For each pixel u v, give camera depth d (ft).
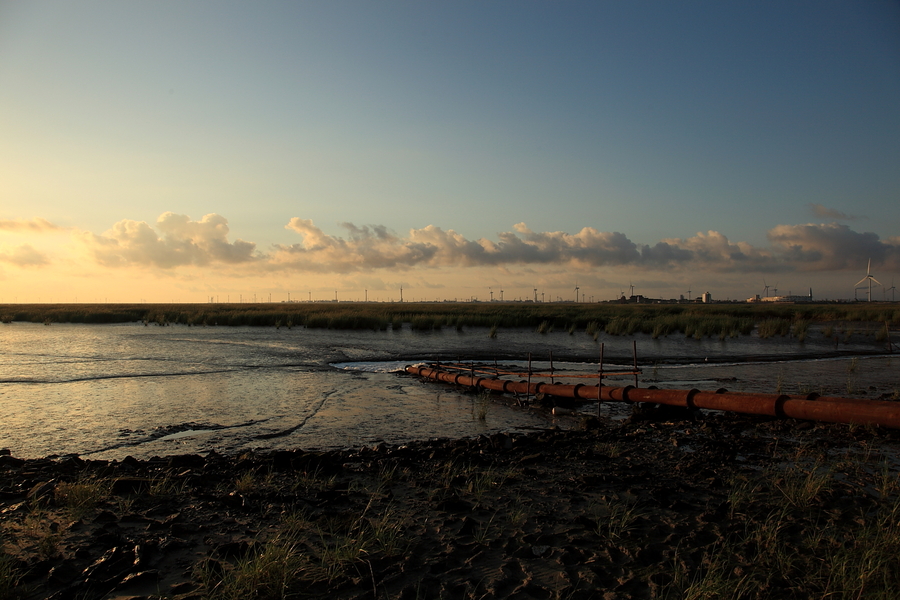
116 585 11.92
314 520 15.90
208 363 55.01
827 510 16.85
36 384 42.09
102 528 14.92
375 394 40.60
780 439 27.48
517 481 20.02
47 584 11.89
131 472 20.67
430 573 12.74
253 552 13.64
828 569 12.80
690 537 14.80
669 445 26.21
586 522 15.84
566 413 35.83
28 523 15.01
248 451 23.80
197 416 32.19
